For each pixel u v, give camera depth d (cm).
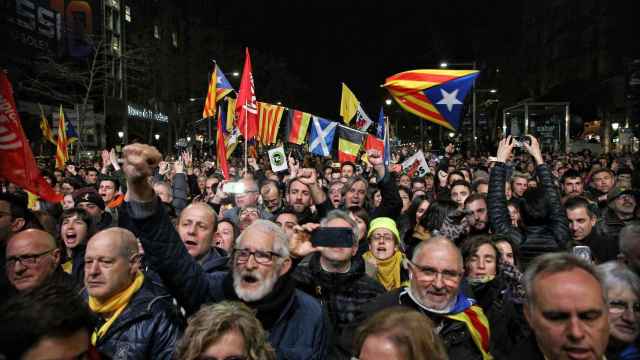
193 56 7369
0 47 3891
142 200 369
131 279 392
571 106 5222
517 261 554
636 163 1742
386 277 588
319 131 1320
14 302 229
